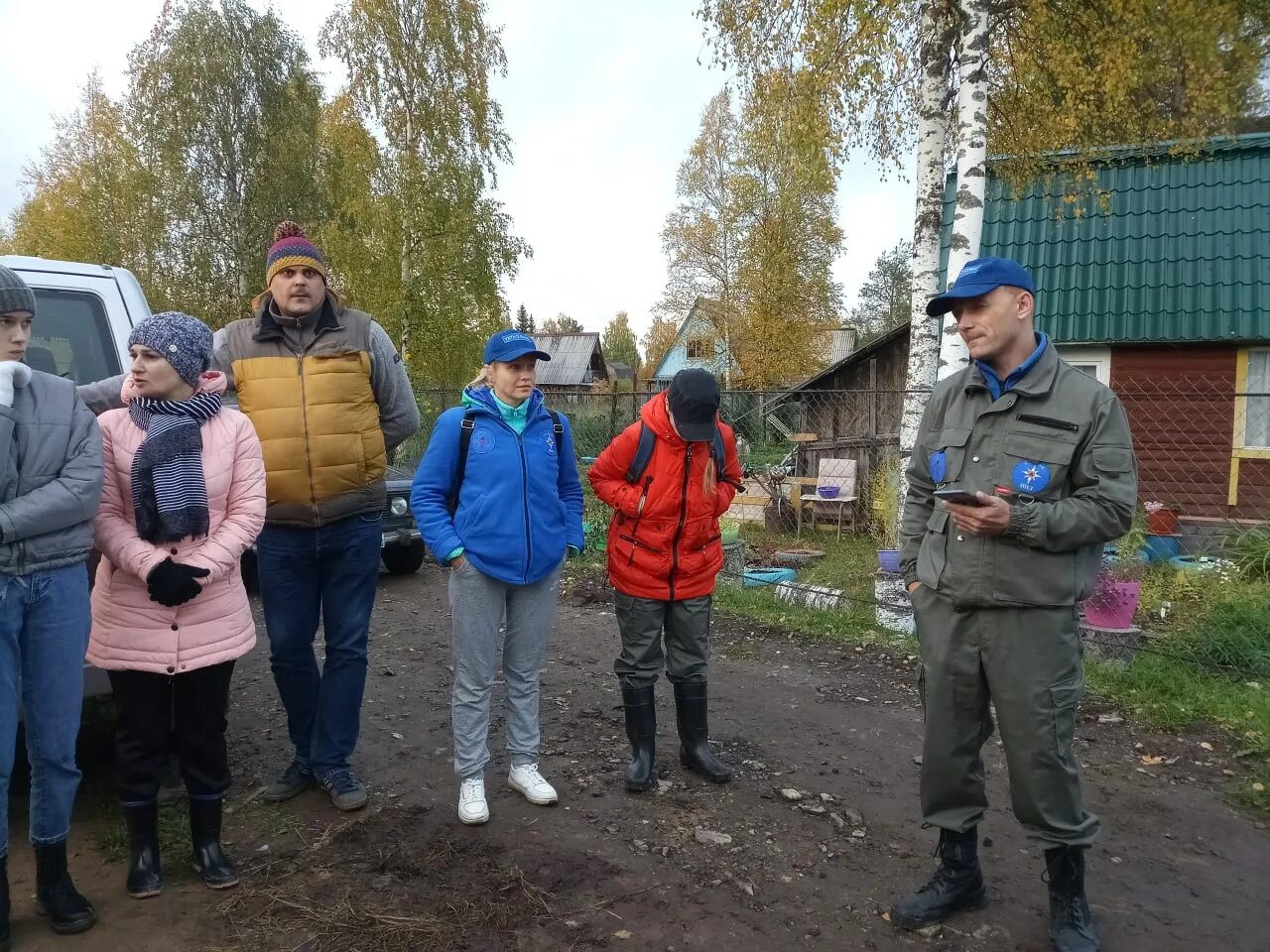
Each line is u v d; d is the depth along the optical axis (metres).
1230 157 10.86
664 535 3.53
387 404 3.55
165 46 22.47
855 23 6.74
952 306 2.57
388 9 16.62
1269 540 7.77
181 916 2.68
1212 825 3.48
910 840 3.28
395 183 16.94
